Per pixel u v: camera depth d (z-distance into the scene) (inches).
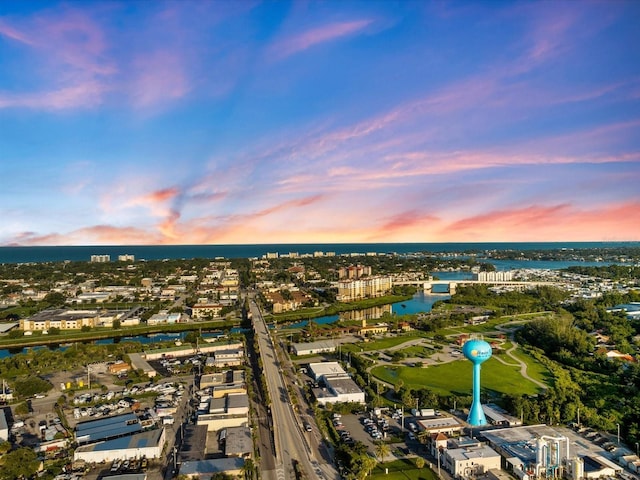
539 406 7721.5
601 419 7367.1
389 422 7632.9
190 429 7106.3
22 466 5861.2
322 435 7076.8
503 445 6609.3
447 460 6195.9
